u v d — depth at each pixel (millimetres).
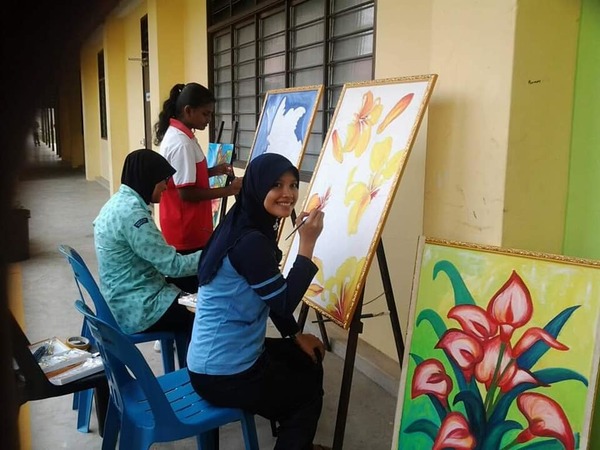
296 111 2801
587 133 1823
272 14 4148
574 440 1378
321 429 2430
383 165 2023
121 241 2305
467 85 1943
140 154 2355
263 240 1680
